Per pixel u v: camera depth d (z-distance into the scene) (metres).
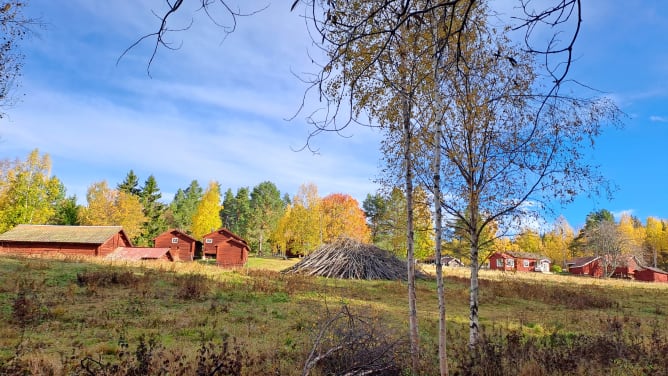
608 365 6.81
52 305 11.80
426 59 4.02
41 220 45.78
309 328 9.66
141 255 34.44
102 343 8.13
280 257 65.88
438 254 6.63
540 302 19.39
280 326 10.41
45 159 46.03
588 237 65.19
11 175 44.59
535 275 47.09
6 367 6.00
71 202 57.03
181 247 50.62
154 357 6.67
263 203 78.44
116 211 54.81
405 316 13.12
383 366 5.87
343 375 5.42
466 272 43.47
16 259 21.05
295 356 7.06
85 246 33.50
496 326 11.97
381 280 26.84
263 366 6.57
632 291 28.25
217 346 8.12
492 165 8.41
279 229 62.34
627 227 77.12
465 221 8.88
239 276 22.25
